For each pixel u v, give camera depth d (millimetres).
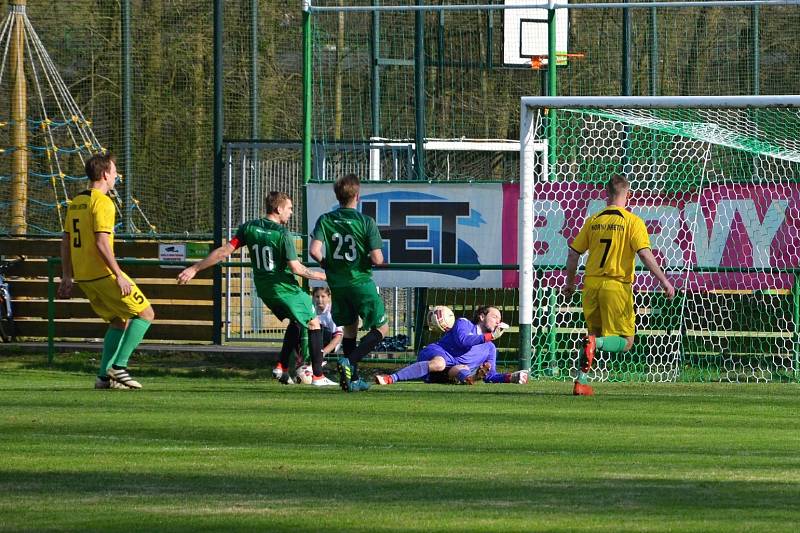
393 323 51250
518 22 61438
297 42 71000
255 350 46938
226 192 57938
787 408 28656
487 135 67125
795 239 38719
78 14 70375
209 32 69562
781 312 42281
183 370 42344
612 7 39000
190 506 15328
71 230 32281
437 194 40094
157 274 51594
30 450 20531
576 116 47062
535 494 16234
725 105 36969
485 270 39906
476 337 35875
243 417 25750
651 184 48000
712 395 32219
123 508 15195
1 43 67375
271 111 70562
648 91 67938
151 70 69562
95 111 70812
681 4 38688
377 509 15141
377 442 21781
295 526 14055
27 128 68938
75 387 34281
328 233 32531
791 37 69250
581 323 43469
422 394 31797
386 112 70062
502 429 23844
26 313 53500
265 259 35375
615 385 36344
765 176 47188
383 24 69625
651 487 16844
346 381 32219
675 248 39500
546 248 39844
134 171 69438
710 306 43750
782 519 14500
